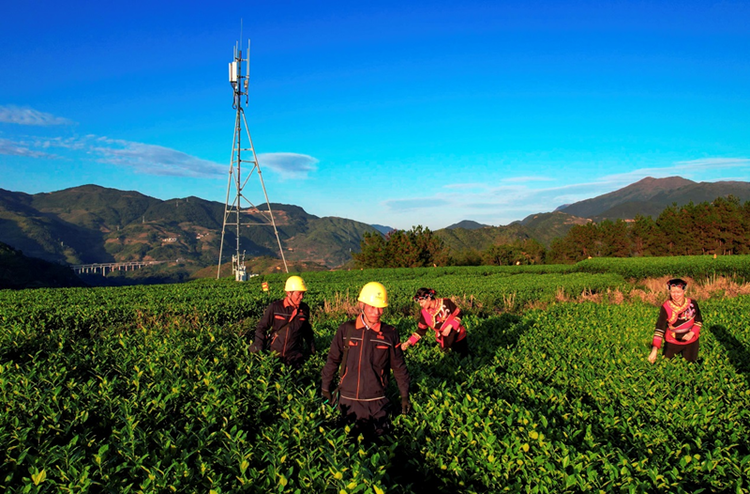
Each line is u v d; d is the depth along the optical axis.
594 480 3.27
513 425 4.15
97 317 11.90
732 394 5.32
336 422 4.28
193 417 4.22
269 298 15.48
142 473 3.37
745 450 4.34
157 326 10.23
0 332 7.88
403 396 4.27
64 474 3.06
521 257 65.12
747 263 26.62
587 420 4.60
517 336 8.77
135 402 4.33
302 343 6.18
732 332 8.66
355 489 2.84
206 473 3.26
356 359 4.12
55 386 4.82
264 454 3.44
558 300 18.30
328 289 19.66
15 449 3.62
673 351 6.75
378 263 52.06
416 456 3.89
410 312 15.66
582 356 7.25
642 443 4.10
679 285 6.43
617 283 23.42
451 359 6.78
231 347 6.71
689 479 3.63
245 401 4.55
